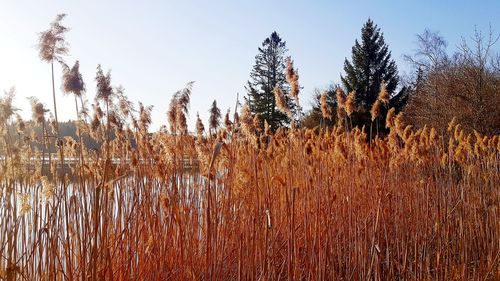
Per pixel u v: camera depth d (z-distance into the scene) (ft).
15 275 13.38
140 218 16.35
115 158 19.79
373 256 17.52
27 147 17.35
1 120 14.89
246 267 15.67
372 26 126.93
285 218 19.39
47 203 14.16
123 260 15.15
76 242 15.16
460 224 21.25
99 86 14.08
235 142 17.56
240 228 16.30
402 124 24.12
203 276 15.47
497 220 23.32
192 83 16.94
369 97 120.98
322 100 23.16
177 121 16.98
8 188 14.29
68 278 13.70
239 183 16.31
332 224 18.89
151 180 17.22
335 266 18.17
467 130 82.48
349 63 125.18
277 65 103.81
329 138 23.35
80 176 14.57
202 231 16.92
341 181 21.68
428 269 18.90
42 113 15.25
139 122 18.67
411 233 20.68
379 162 24.40
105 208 13.65
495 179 26.99
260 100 96.94
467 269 19.83
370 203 21.68
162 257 15.42
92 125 16.07
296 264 15.89
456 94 89.61
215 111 17.04
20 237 16.20
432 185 24.40
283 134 27.20
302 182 20.04
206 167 16.31
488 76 92.38
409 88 125.29
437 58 116.06
